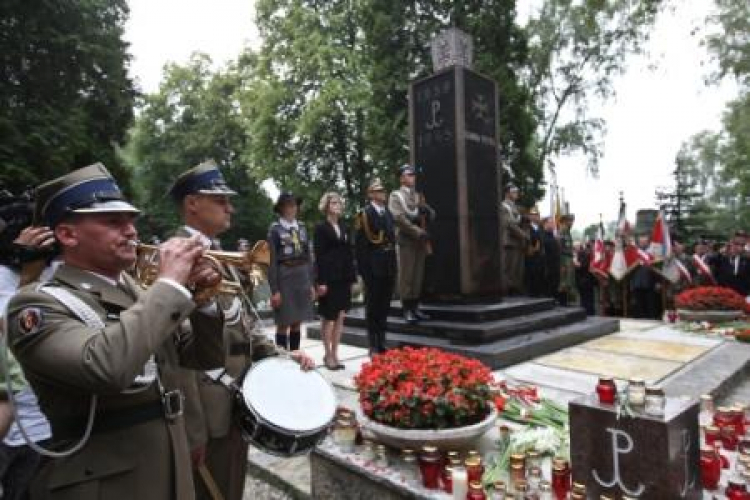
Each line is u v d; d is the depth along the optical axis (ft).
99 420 5.27
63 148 49.49
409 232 21.88
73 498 5.04
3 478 7.70
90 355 4.52
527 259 34.68
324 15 71.31
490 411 10.66
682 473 7.68
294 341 18.58
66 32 54.24
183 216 9.09
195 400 7.54
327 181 72.33
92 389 4.56
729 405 15.53
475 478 8.69
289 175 70.23
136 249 5.80
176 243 5.29
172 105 101.55
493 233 24.94
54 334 4.79
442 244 24.18
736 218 112.78
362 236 19.74
